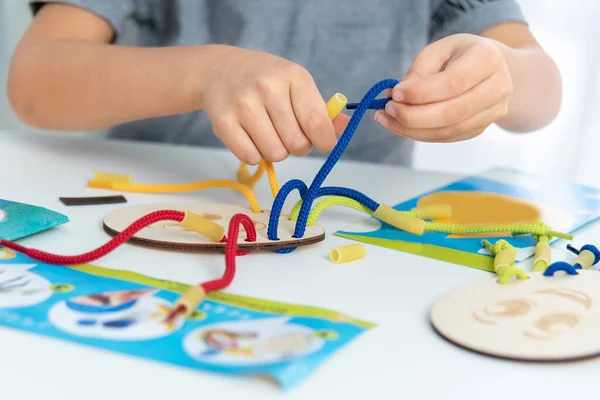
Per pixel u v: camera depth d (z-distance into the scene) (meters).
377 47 0.95
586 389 0.27
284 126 0.48
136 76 0.62
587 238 0.47
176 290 0.35
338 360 0.29
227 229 0.45
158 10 0.93
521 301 0.34
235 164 0.69
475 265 0.41
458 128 0.49
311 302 0.35
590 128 1.22
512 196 0.58
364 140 0.97
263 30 0.92
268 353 0.28
